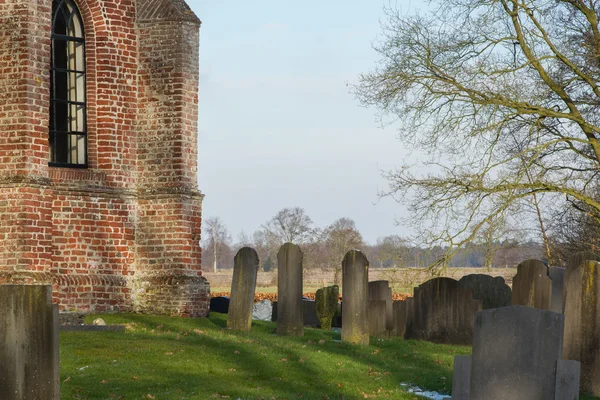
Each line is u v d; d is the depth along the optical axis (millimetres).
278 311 20578
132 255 24891
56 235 23734
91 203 24250
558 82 27859
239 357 16875
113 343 17516
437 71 26953
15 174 22438
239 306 21219
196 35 25234
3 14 22703
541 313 10664
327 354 17703
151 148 24984
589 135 27484
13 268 22281
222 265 140375
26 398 10469
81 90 24641
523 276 19375
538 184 26250
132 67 25047
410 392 15070
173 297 24328
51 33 23969
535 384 10656
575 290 15531
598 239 34938
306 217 82500
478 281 25125
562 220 34594
